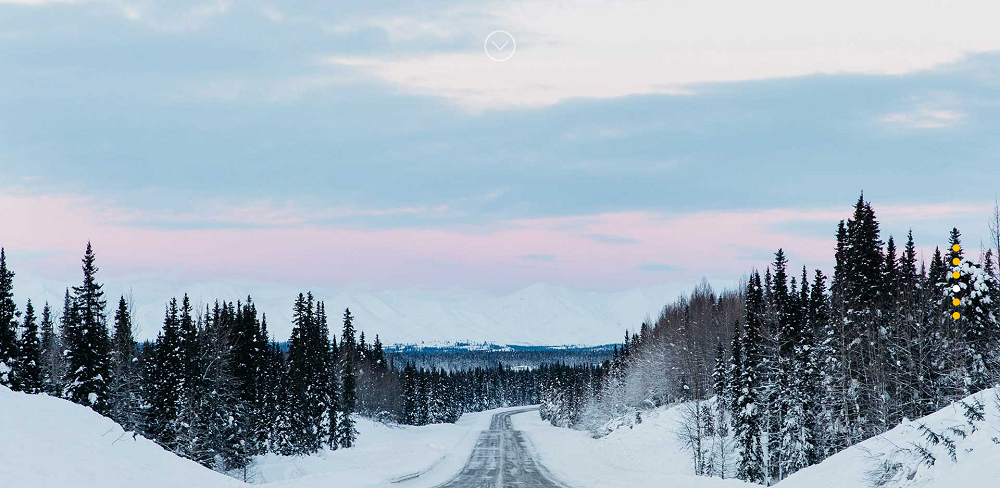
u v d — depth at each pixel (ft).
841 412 153.38
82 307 167.84
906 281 191.21
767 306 232.94
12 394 73.00
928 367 148.05
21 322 163.94
